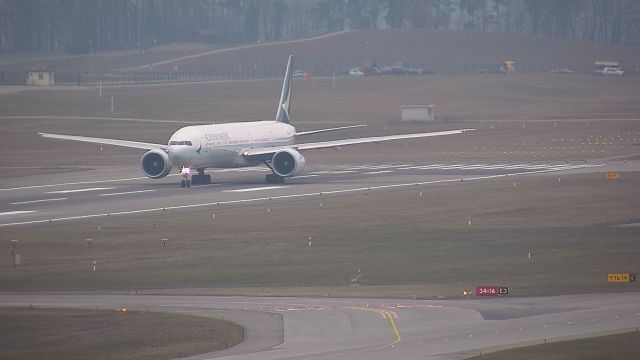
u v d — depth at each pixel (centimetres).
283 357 18638
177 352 19325
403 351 18762
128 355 19275
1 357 19450
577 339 19338
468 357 18150
